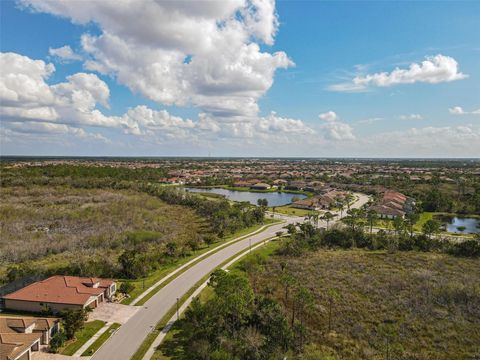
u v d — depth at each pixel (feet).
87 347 116.37
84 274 180.14
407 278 181.47
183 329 130.00
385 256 227.40
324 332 129.70
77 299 141.28
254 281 180.65
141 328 130.21
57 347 114.11
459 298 156.56
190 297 159.84
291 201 495.41
